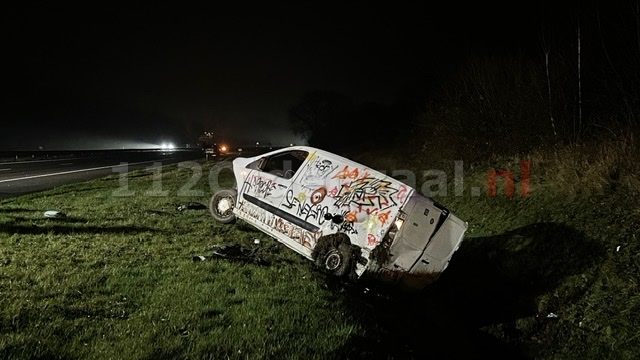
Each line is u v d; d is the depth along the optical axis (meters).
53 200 10.00
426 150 15.66
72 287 4.43
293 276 5.57
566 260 6.00
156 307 4.16
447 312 5.79
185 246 6.56
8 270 4.74
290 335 3.89
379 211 5.43
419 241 5.42
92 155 40.69
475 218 8.90
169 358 3.28
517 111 11.30
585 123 9.77
